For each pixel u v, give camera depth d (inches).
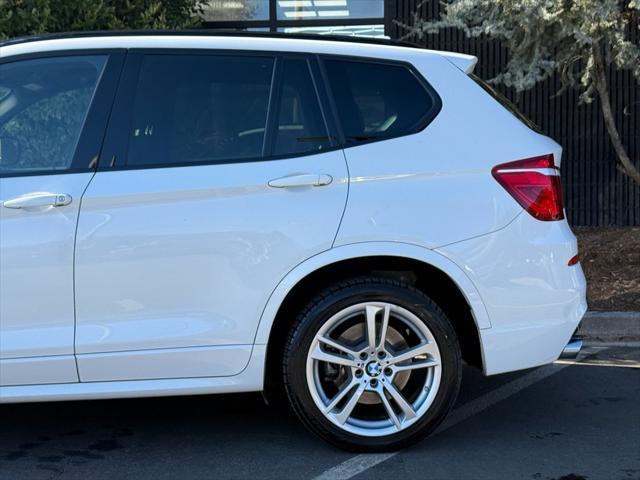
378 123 163.0
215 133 160.1
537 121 392.8
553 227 162.7
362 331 161.2
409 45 174.6
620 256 317.1
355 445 161.2
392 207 157.4
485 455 163.8
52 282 151.9
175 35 165.5
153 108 160.2
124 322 153.7
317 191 156.6
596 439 172.4
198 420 185.6
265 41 165.6
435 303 160.7
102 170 155.9
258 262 155.0
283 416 187.6
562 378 214.1
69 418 187.3
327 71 164.6
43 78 161.0
